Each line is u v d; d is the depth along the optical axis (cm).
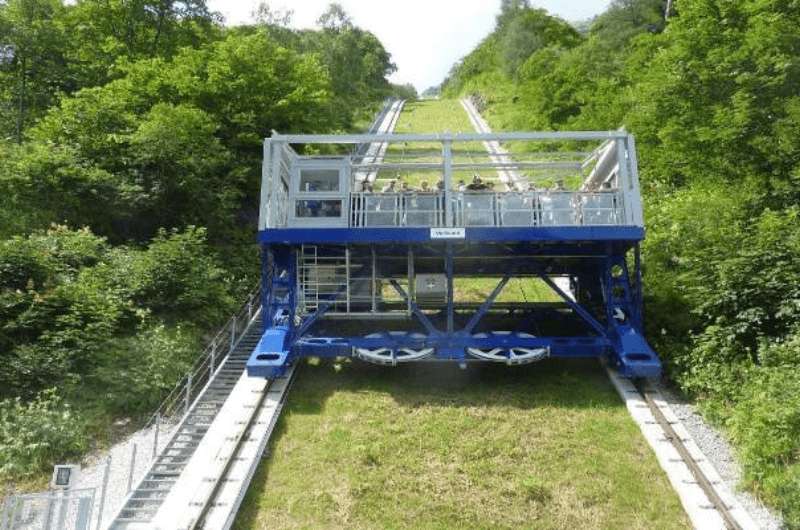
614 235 1230
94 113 1961
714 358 1191
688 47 2014
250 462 982
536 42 6794
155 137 1886
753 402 1014
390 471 965
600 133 1278
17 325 1222
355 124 4856
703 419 1105
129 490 944
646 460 994
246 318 1708
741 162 1719
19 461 1030
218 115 2353
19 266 1330
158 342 1361
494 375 1336
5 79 2848
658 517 860
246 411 1145
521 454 1009
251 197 2414
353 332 1521
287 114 2534
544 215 1267
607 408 1164
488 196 1281
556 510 877
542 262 1416
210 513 858
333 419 1132
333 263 1373
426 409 1165
